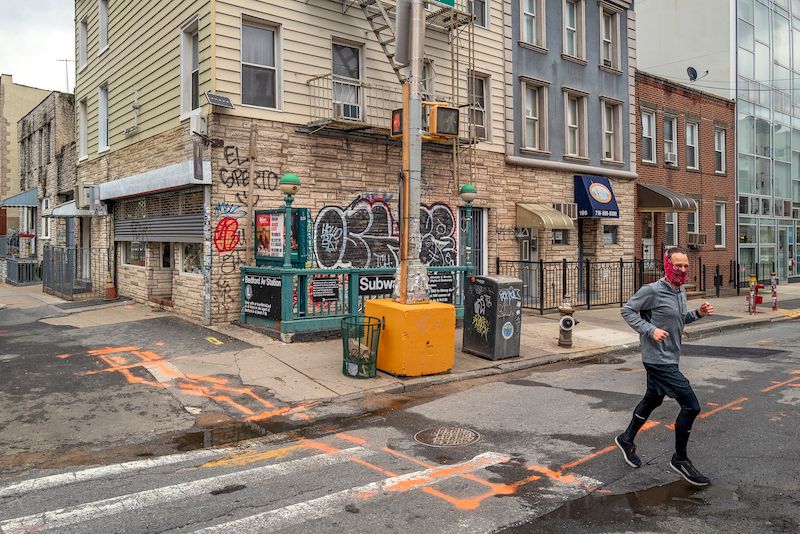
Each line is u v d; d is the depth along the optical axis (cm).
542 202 1728
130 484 490
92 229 1781
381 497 461
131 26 1457
